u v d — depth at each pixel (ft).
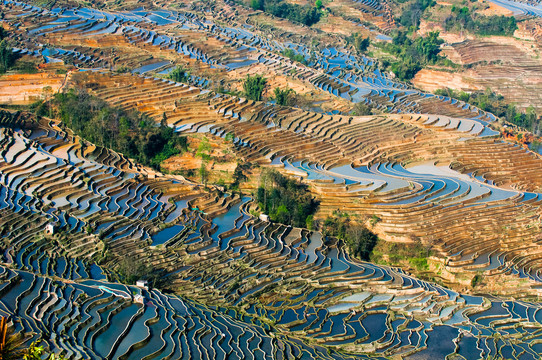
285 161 424.87
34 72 493.77
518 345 287.69
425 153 458.91
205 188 383.86
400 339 283.79
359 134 471.62
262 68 620.08
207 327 268.21
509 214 384.68
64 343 240.53
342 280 323.37
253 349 258.98
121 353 244.01
